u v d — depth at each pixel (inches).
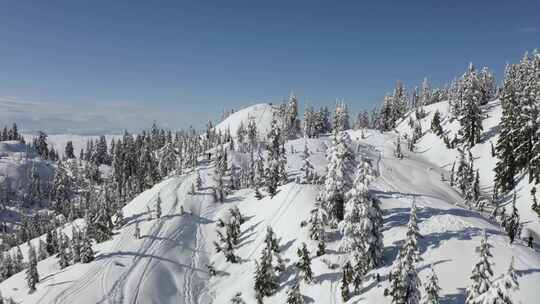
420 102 7214.6
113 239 2938.0
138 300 2129.7
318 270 1836.9
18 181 7819.9
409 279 1205.7
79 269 2508.6
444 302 1348.4
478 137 4065.0
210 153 5255.9
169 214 3221.0
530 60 4867.1
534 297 1325.0
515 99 3255.4
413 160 4367.6
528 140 2886.3
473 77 4128.9
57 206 6363.2
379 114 7500.0
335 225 2049.7
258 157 4158.5
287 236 2263.8
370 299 1459.2
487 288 1005.2
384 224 2052.2
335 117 6584.6
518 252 1644.9
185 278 2393.0
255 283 1936.5
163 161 5457.7
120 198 4813.0
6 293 2640.3
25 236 5285.4
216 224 3134.8
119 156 6417.3
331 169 2022.6
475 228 1872.5
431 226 1920.5
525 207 2726.4
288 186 2832.2
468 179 3459.6
